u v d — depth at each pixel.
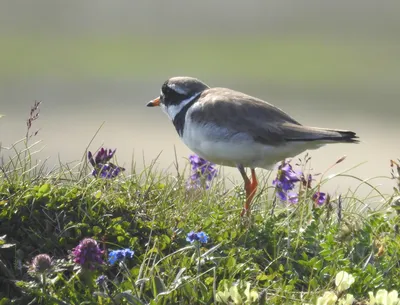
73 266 9.45
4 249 9.66
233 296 8.74
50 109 36.16
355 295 9.52
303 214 11.17
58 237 9.96
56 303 8.81
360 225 11.27
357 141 11.88
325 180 11.79
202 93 12.94
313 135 11.81
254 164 12.17
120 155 25.22
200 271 9.50
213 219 10.84
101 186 10.98
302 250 10.36
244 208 11.11
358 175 22.92
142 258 9.75
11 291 9.20
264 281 9.66
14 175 11.00
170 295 9.02
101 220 10.25
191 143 12.59
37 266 8.80
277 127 11.91
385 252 10.35
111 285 9.38
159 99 13.58
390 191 19.73
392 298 8.62
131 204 10.81
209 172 12.80
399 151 26.78
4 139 25.88
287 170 11.95
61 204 10.33
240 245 10.36
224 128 12.02
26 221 10.12
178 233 10.23
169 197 11.45
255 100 12.45
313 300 8.90
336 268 9.78
